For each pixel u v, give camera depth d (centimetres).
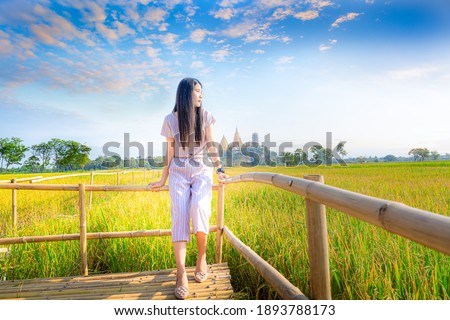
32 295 255
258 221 456
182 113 263
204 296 245
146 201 653
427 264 290
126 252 390
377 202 104
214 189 359
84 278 293
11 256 366
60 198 1093
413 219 86
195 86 269
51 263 362
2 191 1191
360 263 290
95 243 414
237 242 299
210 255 385
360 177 1508
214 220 496
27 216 753
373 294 257
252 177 246
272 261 349
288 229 409
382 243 336
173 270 307
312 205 159
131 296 247
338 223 424
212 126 280
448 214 472
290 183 174
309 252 162
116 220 464
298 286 301
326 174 1827
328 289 158
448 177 1350
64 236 324
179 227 254
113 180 2064
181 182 262
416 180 1218
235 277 362
